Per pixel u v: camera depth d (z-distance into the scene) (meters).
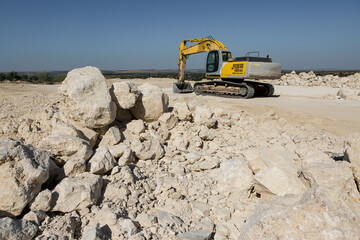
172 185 5.58
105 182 5.11
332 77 29.66
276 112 12.70
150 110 8.27
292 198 3.86
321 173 4.31
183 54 20.62
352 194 4.09
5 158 3.96
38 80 42.34
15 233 3.37
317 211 3.26
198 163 6.51
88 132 6.52
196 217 4.61
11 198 3.83
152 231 4.04
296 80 30.30
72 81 6.52
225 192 5.39
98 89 6.66
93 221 4.13
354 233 3.13
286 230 3.21
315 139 9.04
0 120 9.74
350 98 17.56
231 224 4.40
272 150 6.20
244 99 16.84
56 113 7.34
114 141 6.70
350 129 10.15
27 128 7.02
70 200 4.31
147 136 7.40
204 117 9.23
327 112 12.79
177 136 7.86
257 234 3.25
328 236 3.10
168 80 42.81
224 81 18.11
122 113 7.98
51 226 3.83
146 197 5.01
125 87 7.56
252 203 5.03
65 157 5.34
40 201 4.05
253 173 5.44
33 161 4.29
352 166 4.38
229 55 18.55
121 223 4.04
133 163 6.32
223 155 7.09
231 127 9.94
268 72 16.69
